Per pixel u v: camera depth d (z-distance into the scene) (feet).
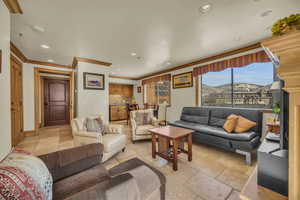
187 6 5.15
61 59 11.88
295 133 1.78
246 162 6.88
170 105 15.90
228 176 5.78
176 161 6.30
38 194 2.20
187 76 13.88
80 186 3.22
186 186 5.13
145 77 21.03
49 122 16.70
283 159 2.24
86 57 11.27
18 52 9.87
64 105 17.78
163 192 3.40
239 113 9.12
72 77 14.29
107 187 2.27
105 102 12.60
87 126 7.90
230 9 5.36
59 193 2.97
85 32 7.12
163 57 11.60
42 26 6.48
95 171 3.89
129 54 10.65
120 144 7.93
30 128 12.25
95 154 4.29
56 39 7.90
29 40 8.02
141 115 11.42
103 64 12.67
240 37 7.86
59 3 4.91
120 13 5.54
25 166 2.39
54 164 3.43
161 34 7.43
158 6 5.15
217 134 8.14
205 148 9.03
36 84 12.50
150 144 10.07
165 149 7.61
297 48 1.60
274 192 2.33
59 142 10.34
